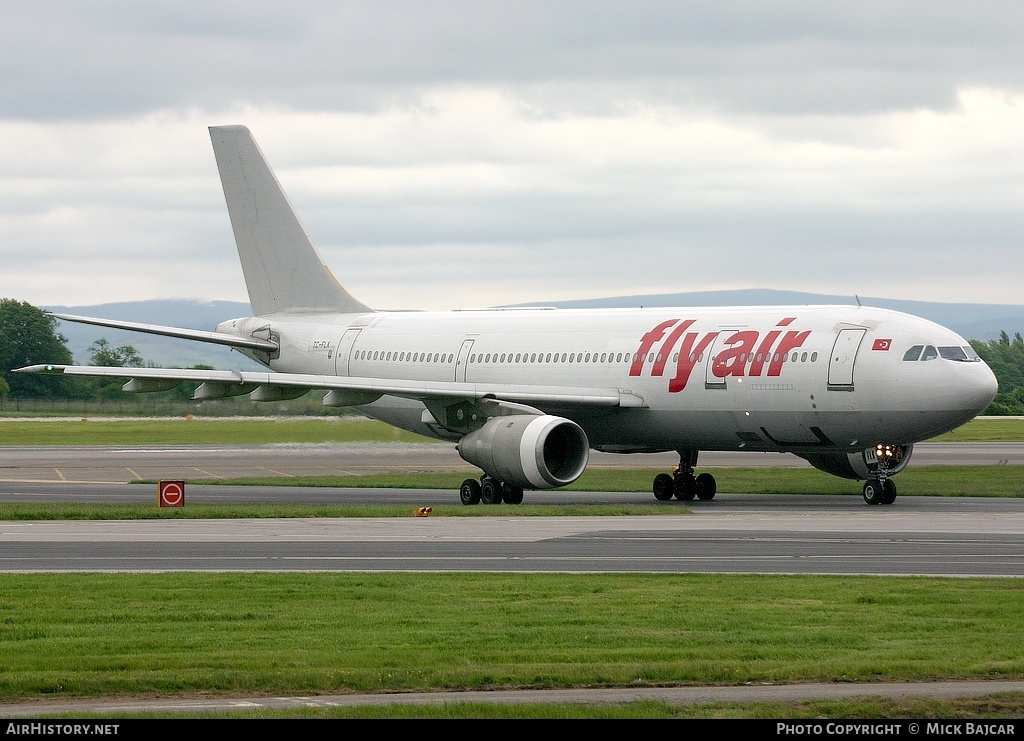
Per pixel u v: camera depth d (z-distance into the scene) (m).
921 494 163.62
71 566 92.31
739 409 147.25
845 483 181.25
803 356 142.38
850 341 140.38
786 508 143.88
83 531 115.62
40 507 135.12
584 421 162.88
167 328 190.00
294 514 129.75
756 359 145.62
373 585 82.12
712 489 161.62
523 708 50.41
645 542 106.56
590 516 130.62
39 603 75.44
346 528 118.12
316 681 55.25
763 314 151.38
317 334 196.50
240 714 49.97
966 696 52.59
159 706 51.81
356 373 189.88
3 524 122.50
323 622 69.50
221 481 188.00
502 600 76.75
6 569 90.69
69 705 52.09
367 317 194.62
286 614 72.06
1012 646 62.97
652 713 49.75
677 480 161.88
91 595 78.31
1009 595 77.69
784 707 50.78
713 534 112.75
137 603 75.62
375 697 53.38
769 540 108.00
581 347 164.00
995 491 166.00
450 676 55.88
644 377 155.38
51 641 64.50
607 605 74.75
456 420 157.88
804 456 161.62
